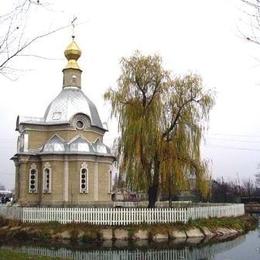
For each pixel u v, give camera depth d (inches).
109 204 1973.4
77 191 1861.5
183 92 1419.8
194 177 1430.9
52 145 1898.4
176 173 1360.7
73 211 1342.3
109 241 1228.5
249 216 1937.7
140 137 1368.1
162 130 1389.0
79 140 1924.2
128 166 1374.3
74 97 2063.2
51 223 1343.5
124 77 1430.9
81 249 1136.2
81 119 1984.5
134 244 1195.9
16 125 2137.1
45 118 2026.3
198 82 1434.5
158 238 1253.1
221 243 1238.9
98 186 1936.5
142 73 1416.1
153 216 1332.4
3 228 1379.2
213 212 1537.9
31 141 1984.5
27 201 1910.7
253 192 4298.7
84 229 1270.9
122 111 1403.8
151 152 1375.5
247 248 1150.3
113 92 1434.5
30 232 1294.3
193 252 1093.8
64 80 2135.8
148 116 1380.4
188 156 1405.0
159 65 1424.7
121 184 1403.8
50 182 1867.6
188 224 1344.7
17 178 2087.8
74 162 1881.2
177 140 1391.5
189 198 2372.0
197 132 1417.3
